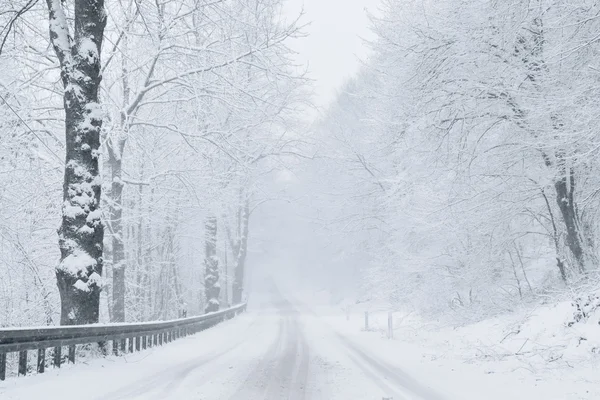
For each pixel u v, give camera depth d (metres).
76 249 11.87
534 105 12.80
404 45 14.80
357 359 13.38
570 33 12.48
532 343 11.89
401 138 15.62
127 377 9.45
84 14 12.46
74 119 12.18
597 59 11.28
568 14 11.07
